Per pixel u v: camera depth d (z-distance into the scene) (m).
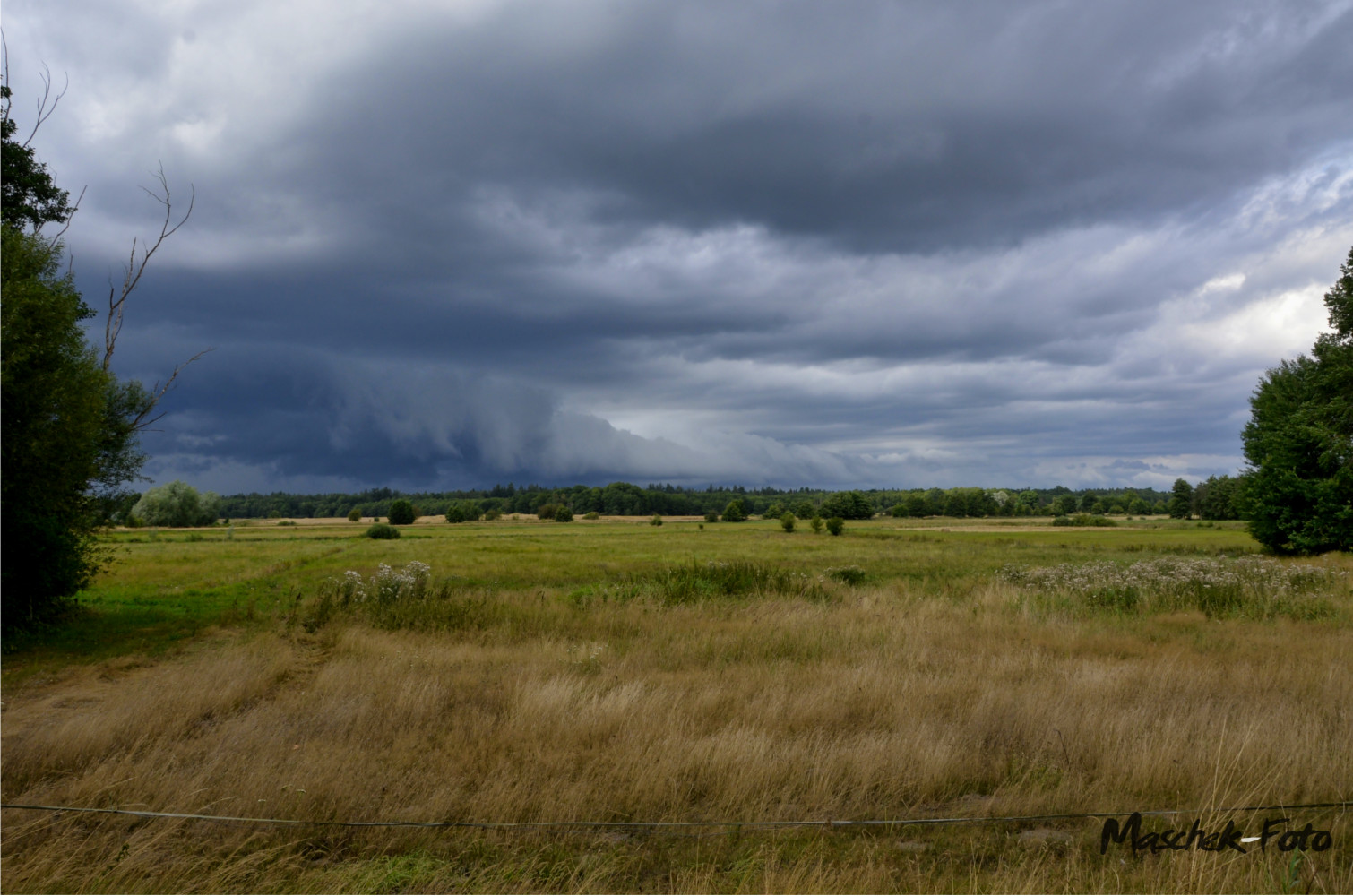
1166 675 7.94
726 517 150.00
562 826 4.37
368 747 5.78
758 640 11.12
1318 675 7.94
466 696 7.59
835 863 3.98
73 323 13.98
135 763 5.35
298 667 9.80
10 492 12.88
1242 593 15.03
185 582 24.47
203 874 3.83
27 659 11.15
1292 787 4.75
